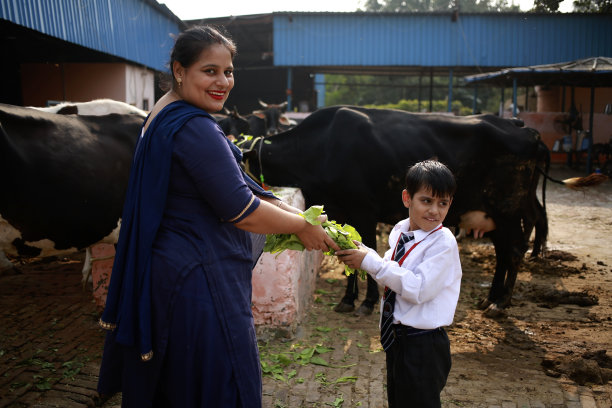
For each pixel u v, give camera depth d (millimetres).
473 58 18906
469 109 36781
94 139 3588
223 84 1949
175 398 1871
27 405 3100
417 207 2309
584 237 8117
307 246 2236
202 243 1874
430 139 4844
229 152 1870
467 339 4289
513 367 3768
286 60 19406
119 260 1901
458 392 3377
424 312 2270
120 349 2000
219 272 1894
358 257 2291
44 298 5066
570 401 3270
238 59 24125
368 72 24016
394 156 4793
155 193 1849
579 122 17844
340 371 3678
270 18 19391
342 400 3252
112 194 3607
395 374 2355
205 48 1899
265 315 4215
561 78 15602
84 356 3793
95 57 11281
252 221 1899
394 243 2475
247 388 1909
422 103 35062
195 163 1809
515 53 18703
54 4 8266
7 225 3186
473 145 4832
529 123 18641
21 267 6168
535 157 4855
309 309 5004
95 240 3656
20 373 3508
